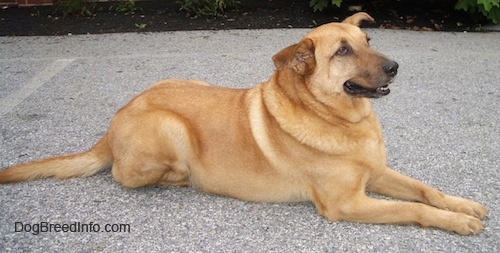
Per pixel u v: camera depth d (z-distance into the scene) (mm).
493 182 2283
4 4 5117
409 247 1990
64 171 2367
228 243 2043
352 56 2088
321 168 2102
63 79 3383
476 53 3670
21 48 4043
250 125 2178
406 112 2867
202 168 2236
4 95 3178
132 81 3322
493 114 2820
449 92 3080
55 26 4562
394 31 4230
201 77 3330
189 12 4789
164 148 2234
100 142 2363
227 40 4098
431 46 3840
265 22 4500
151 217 2174
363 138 2102
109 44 4094
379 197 2229
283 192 2184
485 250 1961
